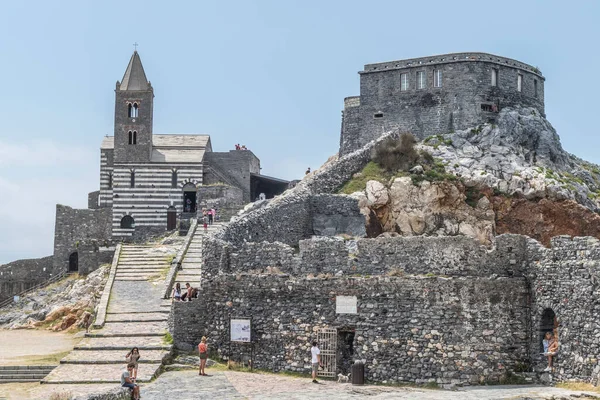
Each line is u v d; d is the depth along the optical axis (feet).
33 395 150.82
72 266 362.74
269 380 158.71
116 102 372.58
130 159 371.15
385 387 151.02
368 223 244.63
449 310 154.51
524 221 262.47
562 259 152.15
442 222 254.68
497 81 293.02
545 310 155.43
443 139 283.38
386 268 166.50
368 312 159.63
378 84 301.22
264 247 180.96
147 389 150.41
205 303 184.55
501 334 155.33
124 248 276.21
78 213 366.63
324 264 172.55
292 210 234.58
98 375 162.71
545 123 289.33
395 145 271.08
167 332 192.44
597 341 142.10
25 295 315.99
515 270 160.45
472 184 263.70
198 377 162.30
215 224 302.45
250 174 384.68
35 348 203.82
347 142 305.53
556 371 149.69
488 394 138.72
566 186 264.72
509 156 273.95
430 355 154.10
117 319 204.03
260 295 172.24
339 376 157.89
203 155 377.71
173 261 248.93
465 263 161.07
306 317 165.68
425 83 294.05
